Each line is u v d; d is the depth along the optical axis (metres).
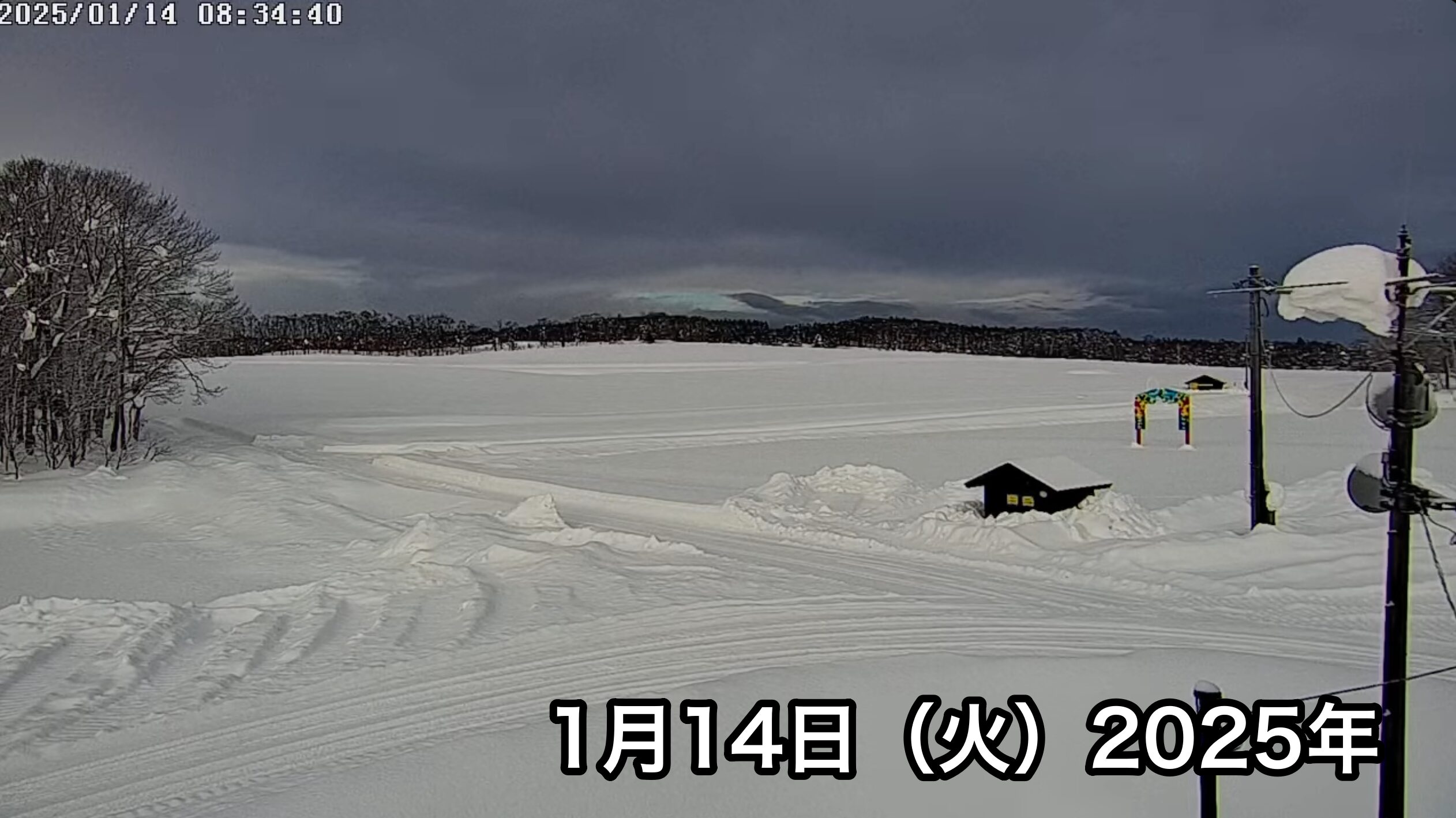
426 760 7.49
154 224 32.66
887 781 7.07
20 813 7.48
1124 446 33.59
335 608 13.08
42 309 26.86
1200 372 84.38
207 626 12.64
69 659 11.02
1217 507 18.33
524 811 6.75
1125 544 15.45
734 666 10.47
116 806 7.58
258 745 8.66
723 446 35.94
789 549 16.80
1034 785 6.96
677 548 16.62
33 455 27.83
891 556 15.99
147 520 21.25
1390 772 5.87
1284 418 44.94
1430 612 11.64
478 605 12.91
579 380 73.50
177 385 37.72
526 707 9.38
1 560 17.44
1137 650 9.85
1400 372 5.93
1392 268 6.01
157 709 9.54
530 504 19.44
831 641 11.36
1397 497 5.89
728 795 6.94
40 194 29.11
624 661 10.73
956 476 26.70
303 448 36.03
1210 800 5.45
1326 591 12.70
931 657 9.44
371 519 21.23
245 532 19.78
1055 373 82.25
